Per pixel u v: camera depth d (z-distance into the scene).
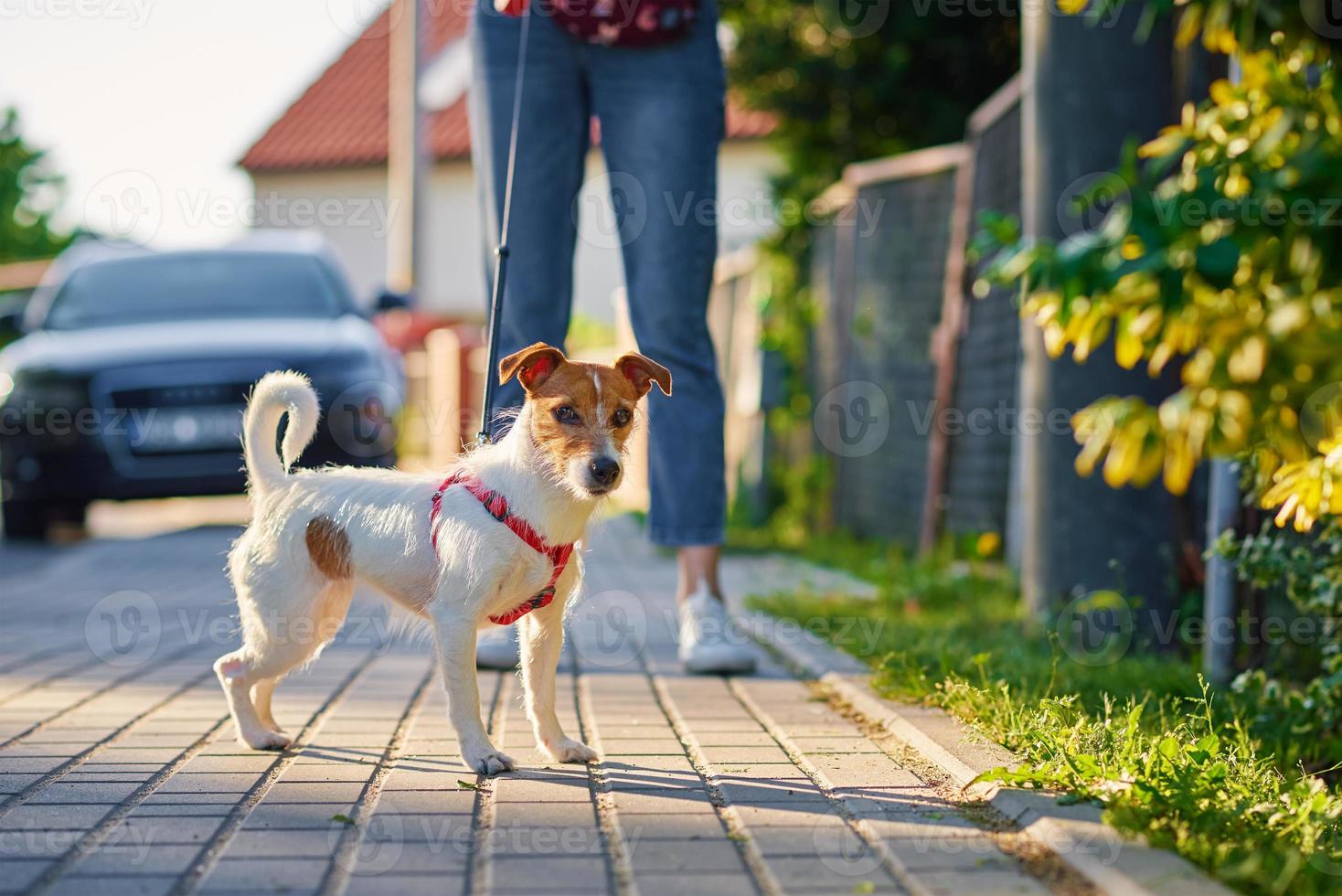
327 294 10.39
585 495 3.37
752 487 12.03
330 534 3.54
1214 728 3.65
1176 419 3.45
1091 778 3.00
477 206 4.94
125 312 10.25
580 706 4.24
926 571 7.17
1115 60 5.38
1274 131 3.18
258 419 3.65
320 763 3.46
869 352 9.58
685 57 4.78
